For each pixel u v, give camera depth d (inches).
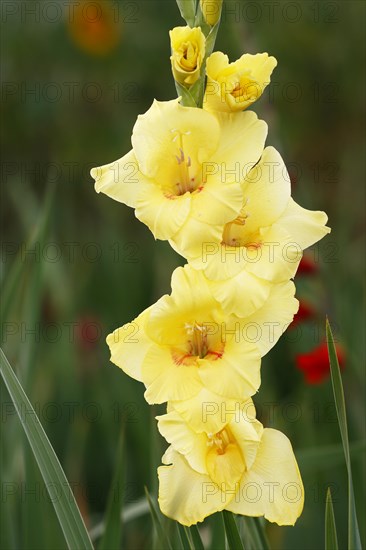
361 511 44.4
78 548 31.9
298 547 44.3
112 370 56.6
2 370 32.2
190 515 31.1
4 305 43.2
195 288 31.1
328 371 44.8
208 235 30.5
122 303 65.2
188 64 31.0
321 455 39.4
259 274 30.8
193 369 31.2
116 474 37.3
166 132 31.2
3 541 39.4
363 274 64.6
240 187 30.6
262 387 51.4
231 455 31.5
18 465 45.0
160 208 30.8
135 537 48.4
